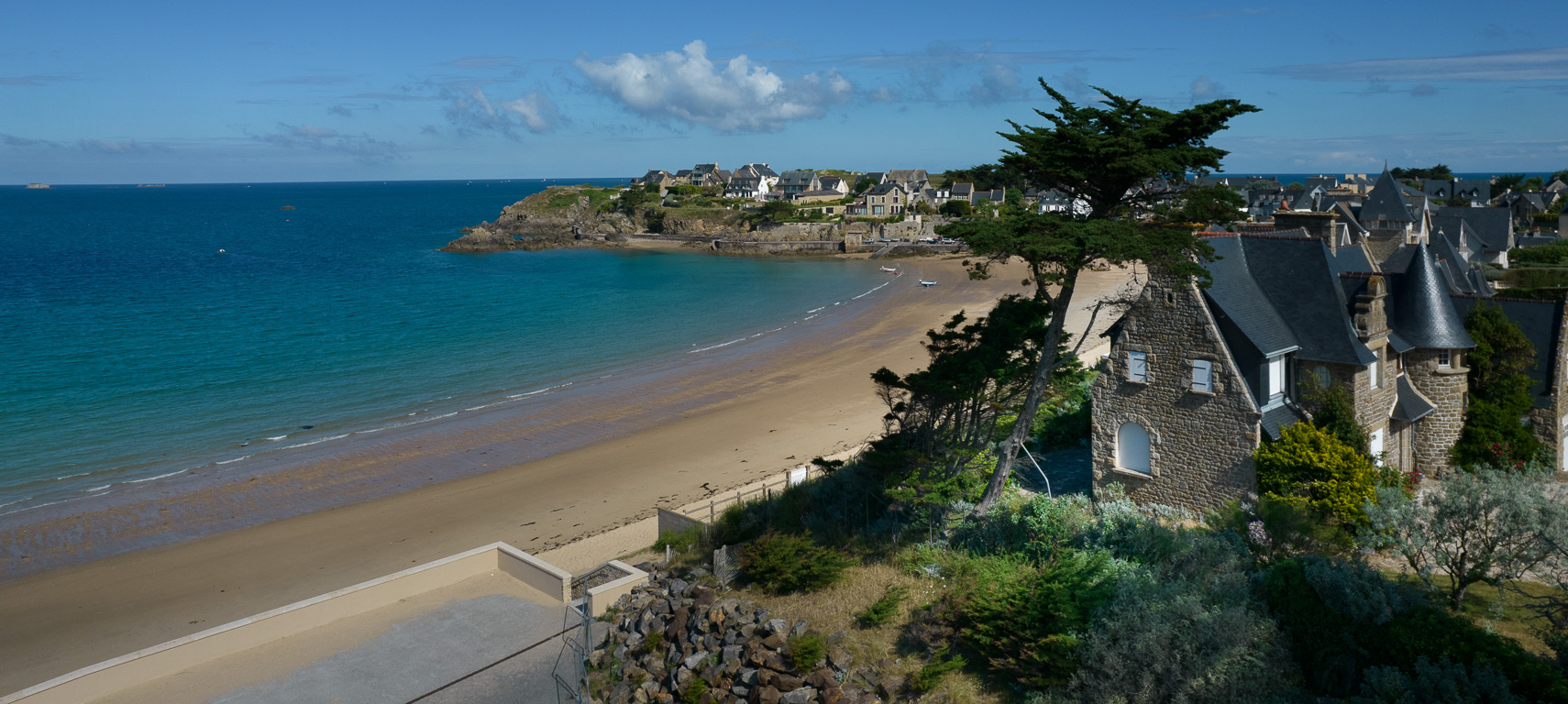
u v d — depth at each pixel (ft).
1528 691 41.39
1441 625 45.01
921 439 87.61
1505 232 244.63
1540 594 56.65
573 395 180.04
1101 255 66.28
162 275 388.16
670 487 123.24
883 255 472.03
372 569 98.78
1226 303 78.79
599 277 396.16
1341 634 47.67
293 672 59.93
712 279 388.16
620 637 64.54
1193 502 79.87
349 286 354.95
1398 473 79.10
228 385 186.91
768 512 96.22
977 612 55.06
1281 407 79.66
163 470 134.21
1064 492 90.17
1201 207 66.64
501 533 108.58
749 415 161.17
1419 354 86.33
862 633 59.98
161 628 85.87
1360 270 89.97
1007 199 74.64
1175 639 48.47
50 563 102.17
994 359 85.81
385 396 179.42
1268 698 45.65
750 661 57.93
